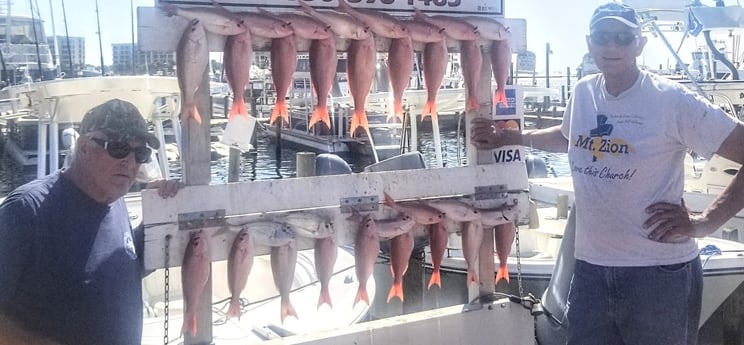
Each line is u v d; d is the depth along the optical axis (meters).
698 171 7.46
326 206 2.53
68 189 1.98
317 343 2.58
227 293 4.63
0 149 16.75
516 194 2.92
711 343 5.05
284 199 2.46
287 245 2.43
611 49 2.50
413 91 6.70
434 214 2.70
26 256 1.88
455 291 5.05
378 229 2.59
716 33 9.06
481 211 2.82
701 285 2.70
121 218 2.18
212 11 2.29
